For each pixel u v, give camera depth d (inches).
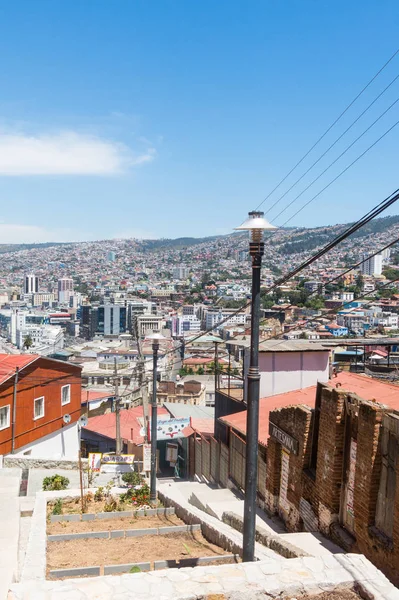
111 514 551.8
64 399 1240.2
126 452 1660.9
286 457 517.3
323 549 398.6
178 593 247.8
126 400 2116.1
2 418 1022.4
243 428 693.3
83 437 1755.7
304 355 827.4
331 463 421.4
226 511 544.1
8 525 455.8
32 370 1114.1
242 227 315.0
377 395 601.9
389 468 358.6
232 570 269.9
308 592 258.4
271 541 397.7
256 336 324.8
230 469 751.1
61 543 434.9
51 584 252.5
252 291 325.1
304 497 469.7
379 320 6427.2
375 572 271.7
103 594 245.3
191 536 454.6
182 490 767.7
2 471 837.2
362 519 378.3
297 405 493.7
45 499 579.2
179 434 1253.7
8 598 242.8
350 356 1763.0
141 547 417.4
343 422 416.8
